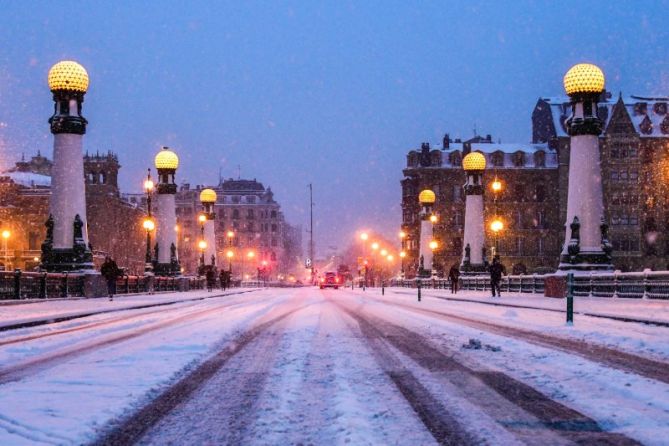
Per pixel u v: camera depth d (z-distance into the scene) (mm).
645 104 87312
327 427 5363
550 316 18641
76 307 25094
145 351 10406
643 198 84000
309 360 9422
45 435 4961
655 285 27719
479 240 57562
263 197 140375
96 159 89938
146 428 5418
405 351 10508
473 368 8609
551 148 92312
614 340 11680
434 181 93750
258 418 5746
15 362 9594
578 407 6113
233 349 11016
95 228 87562
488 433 5129
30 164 102750
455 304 28266
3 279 28562
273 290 64688
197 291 57688
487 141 103312
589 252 35438
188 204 133750
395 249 143125
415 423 5453
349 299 35812
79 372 8156
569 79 37125
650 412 5832
